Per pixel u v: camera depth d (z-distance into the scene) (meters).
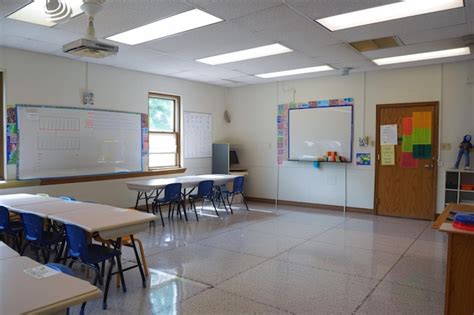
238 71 6.95
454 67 6.13
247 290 3.37
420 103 6.43
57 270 2.00
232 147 8.77
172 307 3.02
